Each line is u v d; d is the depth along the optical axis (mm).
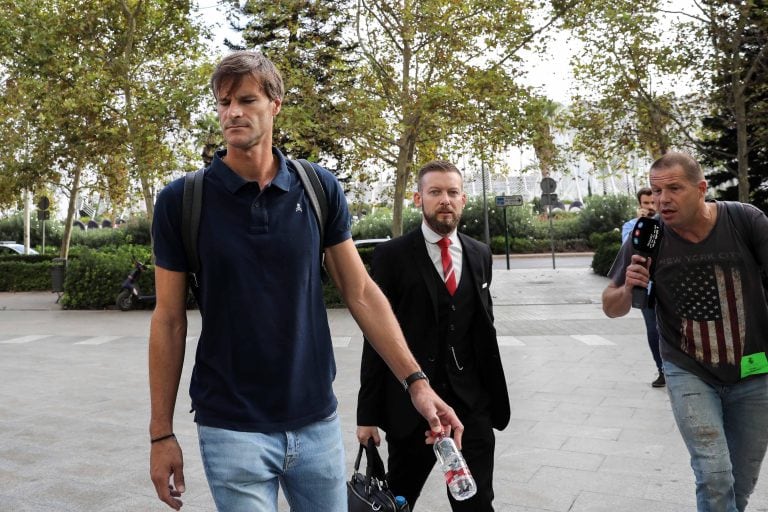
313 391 1966
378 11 15578
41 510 4035
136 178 19828
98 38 19422
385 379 2961
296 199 1965
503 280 21609
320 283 2037
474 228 38406
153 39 19797
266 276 1893
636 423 5773
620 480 4414
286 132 15508
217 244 1876
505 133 15016
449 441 2088
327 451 1986
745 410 2953
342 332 12203
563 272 24031
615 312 3164
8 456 5121
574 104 17734
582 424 5777
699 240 2951
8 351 10812
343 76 16125
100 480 4566
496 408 2992
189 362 9391
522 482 4406
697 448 2867
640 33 15750
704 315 2928
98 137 19766
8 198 21344
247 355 1884
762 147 17719
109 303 17703
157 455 1887
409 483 3000
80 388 7812
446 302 2914
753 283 2928
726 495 2832
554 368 8391
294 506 2041
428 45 15570
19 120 20312
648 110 17062
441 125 15125
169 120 18375
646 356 9000
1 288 23891
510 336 11078
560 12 14461
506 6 14484
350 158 17938
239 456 1860
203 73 17938
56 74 18562
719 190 20391
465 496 1991
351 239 2125
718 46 15477
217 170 1933
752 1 14281
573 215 43688
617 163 19000
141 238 40375
